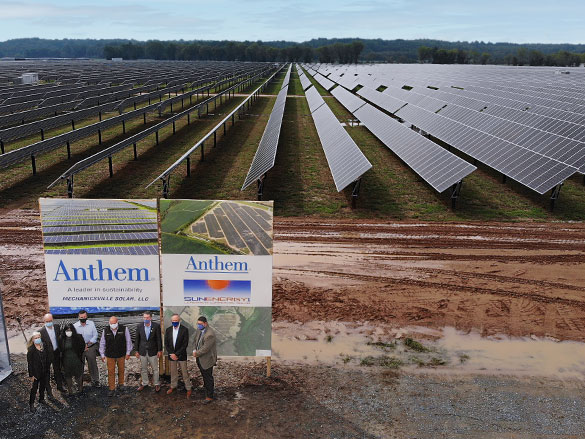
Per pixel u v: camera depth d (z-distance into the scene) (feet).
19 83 274.77
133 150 114.21
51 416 33.81
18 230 64.69
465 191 86.89
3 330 36.83
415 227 69.72
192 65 582.76
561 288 53.21
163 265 35.53
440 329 45.50
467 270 56.80
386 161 109.70
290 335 44.06
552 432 33.17
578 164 84.02
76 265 35.47
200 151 115.34
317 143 130.41
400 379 38.42
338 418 33.99
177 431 32.58
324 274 55.16
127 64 600.80
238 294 36.22
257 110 192.24
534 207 78.84
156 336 35.78
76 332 35.19
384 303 49.57
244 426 33.09
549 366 40.57
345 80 328.70
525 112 127.13
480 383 38.19
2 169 94.84
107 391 36.52
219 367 39.63
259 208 34.86
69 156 104.78
